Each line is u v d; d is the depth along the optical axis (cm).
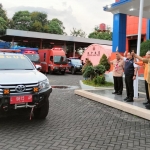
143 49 1279
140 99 796
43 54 2345
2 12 4356
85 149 404
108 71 1392
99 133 493
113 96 862
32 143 429
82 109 723
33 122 566
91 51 1980
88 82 1232
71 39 3062
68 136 471
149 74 642
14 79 505
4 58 641
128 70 749
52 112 673
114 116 641
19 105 493
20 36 2748
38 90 516
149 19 1531
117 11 1313
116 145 426
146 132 506
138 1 1100
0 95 475
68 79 1745
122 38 1340
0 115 621
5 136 463
